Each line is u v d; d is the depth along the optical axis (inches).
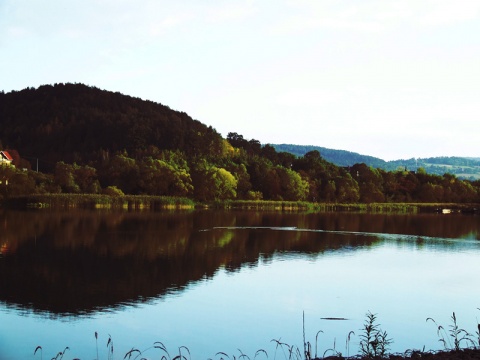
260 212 5457.7
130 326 1157.1
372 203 7101.4
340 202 7317.9
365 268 1919.3
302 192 7076.8
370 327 893.2
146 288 1507.1
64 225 3129.9
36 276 1637.6
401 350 1017.5
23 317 1210.6
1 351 993.5
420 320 1239.5
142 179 6043.3
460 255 2305.6
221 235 2869.1
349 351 1007.0
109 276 1658.5
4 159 6948.8
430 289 1572.3
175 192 6117.1
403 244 2696.9
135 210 4945.9
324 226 3722.9
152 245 2363.4
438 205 7135.8
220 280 1638.8
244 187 6899.6
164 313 1257.4
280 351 1008.9
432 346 1045.8
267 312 1282.0
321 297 1444.4
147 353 992.2
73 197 5068.9
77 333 1106.1
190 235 2819.9
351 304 1378.0
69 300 1362.0
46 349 1008.2
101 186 6082.7
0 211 4217.5
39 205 4896.7
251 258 2089.1
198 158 7465.6
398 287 1593.3
